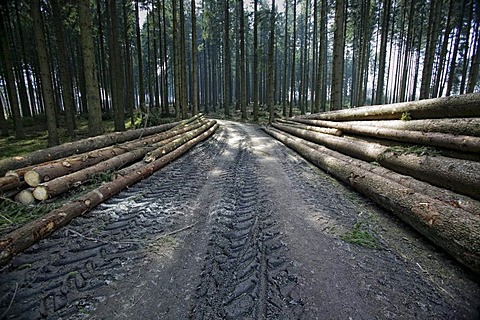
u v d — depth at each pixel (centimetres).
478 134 356
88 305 208
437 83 2089
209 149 998
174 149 850
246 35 3653
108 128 1808
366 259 271
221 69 4419
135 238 312
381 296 218
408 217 326
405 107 536
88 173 490
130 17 2562
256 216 378
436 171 361
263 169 675
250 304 208
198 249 291
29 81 2350
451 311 202
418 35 2842
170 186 524
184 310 204
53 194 404
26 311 201
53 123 1084
